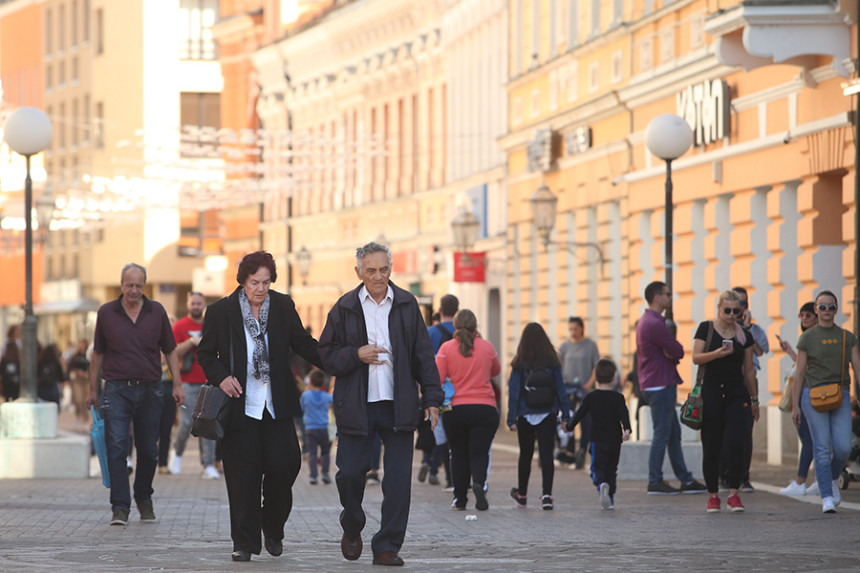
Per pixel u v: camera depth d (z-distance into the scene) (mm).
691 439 53938
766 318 64438
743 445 41312
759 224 64500
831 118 55875
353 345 29938
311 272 157125
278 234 165875
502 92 108312
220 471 59344
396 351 29938
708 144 68688
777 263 61812
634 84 77125
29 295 56500
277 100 166375
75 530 37188
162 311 39406
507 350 103562
